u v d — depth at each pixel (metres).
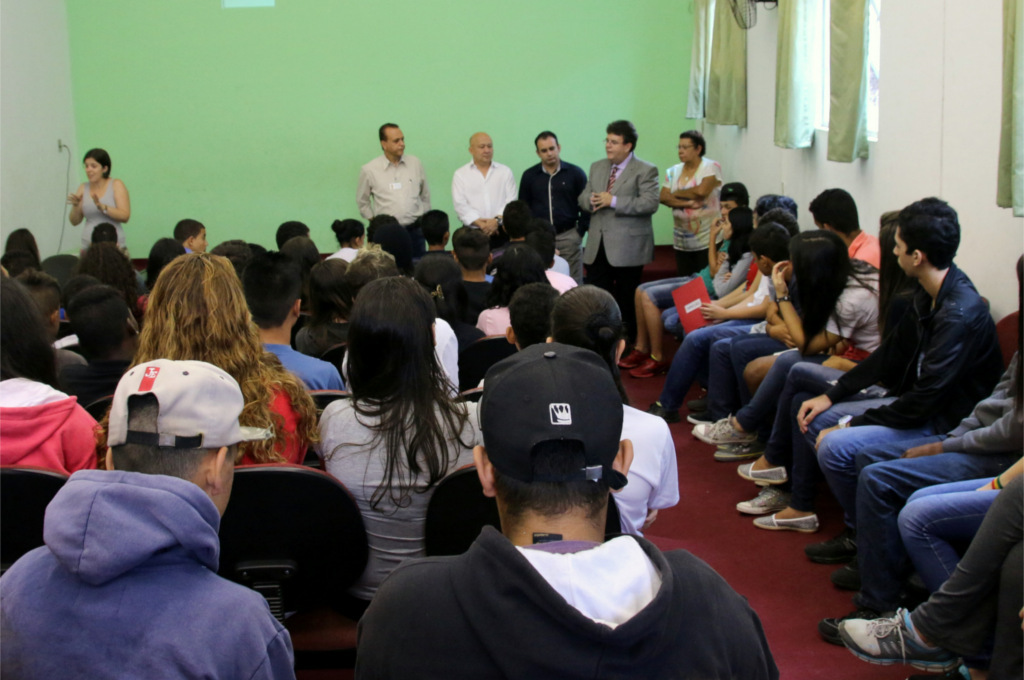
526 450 0.99
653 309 5.35
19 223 7.11
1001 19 3.22
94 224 6.65
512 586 0.86
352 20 8.17
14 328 1.96
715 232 5.20
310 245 4.29
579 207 6.55
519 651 0.84
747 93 6.59
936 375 2.69
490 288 3.81
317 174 8.45
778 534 3.28
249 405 1.86
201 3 8.10
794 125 5.13
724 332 4.37
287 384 1.96
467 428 1.88
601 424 1.01
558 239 6.55
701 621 0.90
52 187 7.75
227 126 8.32
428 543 1.86
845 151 4.46
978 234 3.43
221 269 1.93
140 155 8.34
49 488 1.65
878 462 2.58
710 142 7.76
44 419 1.86
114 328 2.49
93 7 8.05
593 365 1.05
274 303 2.50
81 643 1.03
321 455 1.98
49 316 3.09
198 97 8.25
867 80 4.39
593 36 8.23
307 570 1.77
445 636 0.88
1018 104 2.82
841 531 3.25
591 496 1.00
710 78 6.93
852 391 3.03
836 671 2.43
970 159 3.47
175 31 8.13
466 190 6.86
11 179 6.98
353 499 1.73
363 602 1.94
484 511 1.81
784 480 3.46
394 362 1.83
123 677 1.02
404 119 8.37
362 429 1.84
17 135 7.11
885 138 4.27
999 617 1.96
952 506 2.26
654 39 8.23
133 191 8.40
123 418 1.16
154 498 1.04
